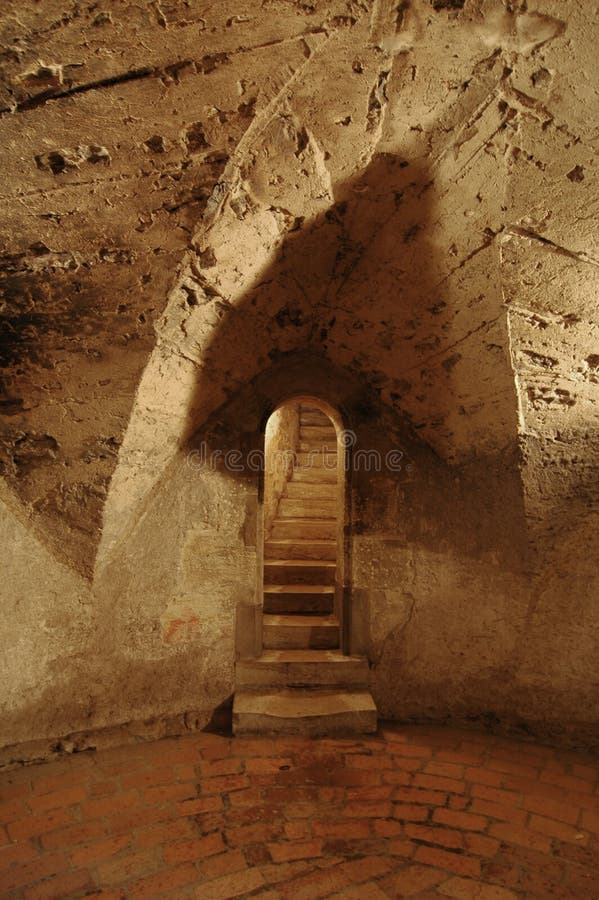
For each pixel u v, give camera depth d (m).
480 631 3.51
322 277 2.90
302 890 2.08
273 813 2.55
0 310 2.38
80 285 2.34
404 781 2.85
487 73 1.78
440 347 3.06
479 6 1.57
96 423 2.77
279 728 3.29
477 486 3.56
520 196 2.16
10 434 2.77
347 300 3.05
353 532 3.70
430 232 2.46
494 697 3.46
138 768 2.94
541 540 3.37
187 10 1.57
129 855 2.25
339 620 3.86
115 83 1.74
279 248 2.59
